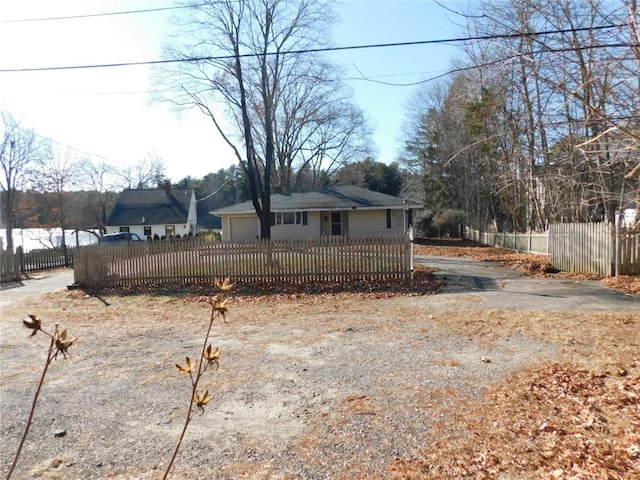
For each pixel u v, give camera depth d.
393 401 4.49
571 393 4.50
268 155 20.59
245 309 9.87
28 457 3.59
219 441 3.80
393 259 12.55
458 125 32.66
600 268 12.98
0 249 19.72
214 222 75.56
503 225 29.59
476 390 4.71
